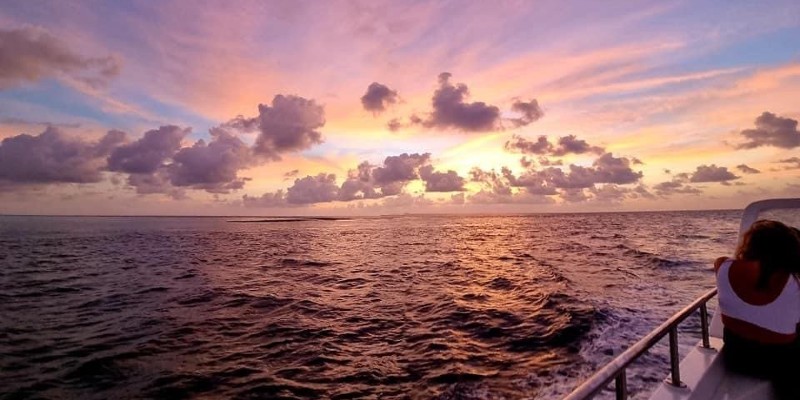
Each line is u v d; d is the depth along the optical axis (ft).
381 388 24.38
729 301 9.23
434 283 63.10
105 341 35.65
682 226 235.61
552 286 52.95
